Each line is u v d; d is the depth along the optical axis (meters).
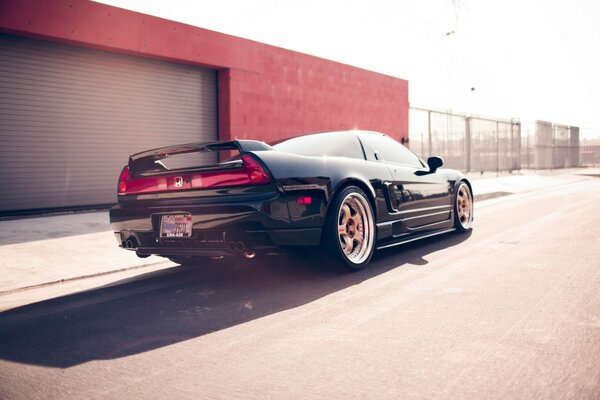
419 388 1.73
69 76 8.45
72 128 8.51
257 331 2.43
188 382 1.86
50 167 8.25
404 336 2.25
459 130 17.61
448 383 1.75
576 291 2.89
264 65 11.41
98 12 8.39
